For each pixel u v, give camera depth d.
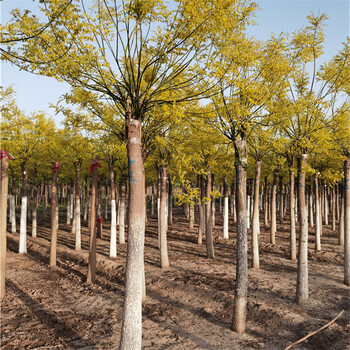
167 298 9.25
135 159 4.89
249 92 5.93
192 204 6.64
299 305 8.50
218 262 13.68
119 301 9.11
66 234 21.94
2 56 4.61
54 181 13.75
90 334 6.97
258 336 6.85
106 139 9.99
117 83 4.96
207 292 9.29
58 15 4.33
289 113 8.05
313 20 7.96
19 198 46.47
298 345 6.40
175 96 5.52
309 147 8.78
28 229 24.52
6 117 10.88
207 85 5.41
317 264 13.70
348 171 10.49
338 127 8.70
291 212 14.54
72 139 15.19
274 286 10.05
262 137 9.95
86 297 9.49
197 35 4.77
